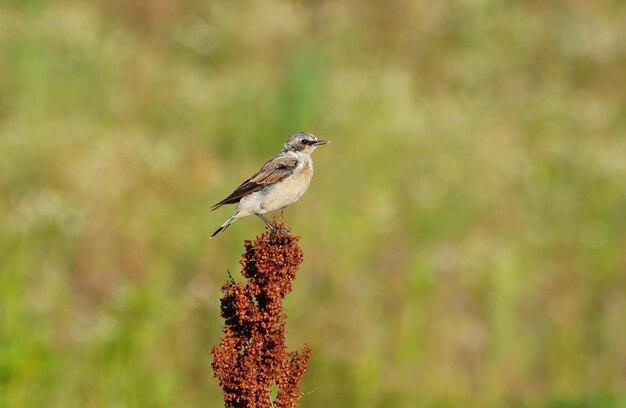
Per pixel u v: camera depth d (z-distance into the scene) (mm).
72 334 15727
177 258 17953
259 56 25641
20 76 22750
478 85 26031
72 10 25266
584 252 19578
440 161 21516
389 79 24234
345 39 26406
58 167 19500
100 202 18891
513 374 16859
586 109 24938
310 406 15281
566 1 28734
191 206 19234
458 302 17781
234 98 22844
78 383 14625
